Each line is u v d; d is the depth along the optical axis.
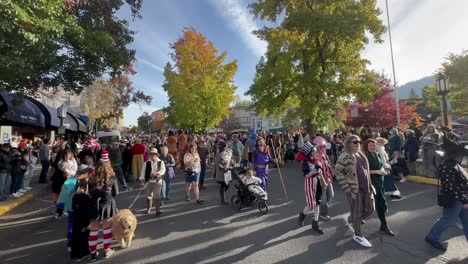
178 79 28.05
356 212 5.00
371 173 5.39
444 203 4.54
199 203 8.42
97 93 29.27
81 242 4.82
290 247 4.96
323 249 4.83
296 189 9.75
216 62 29.19
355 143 5.00
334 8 18.70
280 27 20.38
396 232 5.49
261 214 7.07
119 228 5.07
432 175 9.95
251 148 12.73
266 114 22.69
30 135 20.33
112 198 5.06
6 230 6.46
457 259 4.31
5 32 5.29
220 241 5.38
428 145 10.16
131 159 13.25
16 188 9.53
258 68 21.30
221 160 8.34
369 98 18.81
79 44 7.40
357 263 4.29
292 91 20.09
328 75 18.95
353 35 17.41
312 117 18.83
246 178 7.57
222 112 30.25
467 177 4.50
